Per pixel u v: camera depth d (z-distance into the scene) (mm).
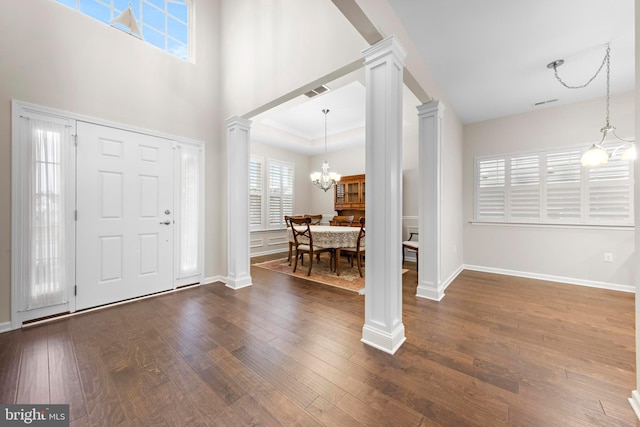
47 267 2344
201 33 3488
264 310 2594
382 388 1452
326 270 4355
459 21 2131
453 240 3730
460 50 2494
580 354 1789
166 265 3160
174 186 3221
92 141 2598
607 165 3318
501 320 2348
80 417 1244
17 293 2197
